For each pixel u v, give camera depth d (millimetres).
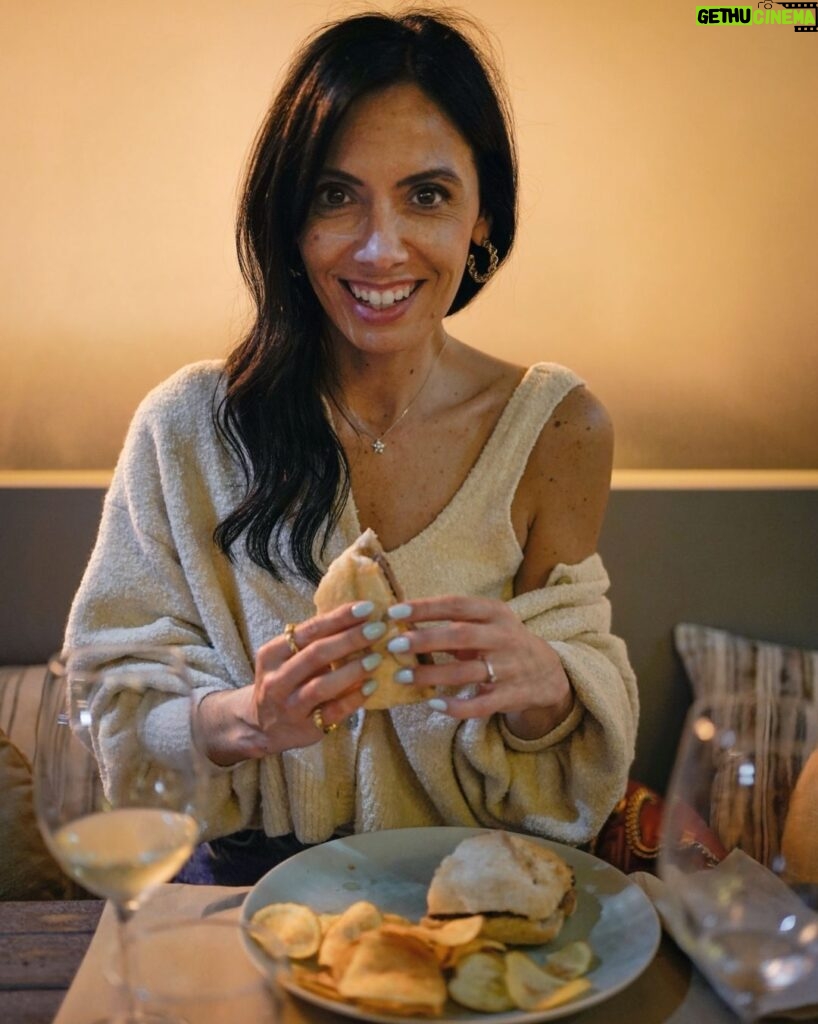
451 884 895
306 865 996
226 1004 796
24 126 2082
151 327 2176
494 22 2094
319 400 1254
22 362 2168
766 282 2193
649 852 1576
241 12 2070
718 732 875
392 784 1270
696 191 2158
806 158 2143
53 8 2041
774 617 1972
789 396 2238
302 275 1231
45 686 830
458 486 1303
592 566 1352
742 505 1948
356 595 1046
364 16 1146
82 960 870
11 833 1360
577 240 2180
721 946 744
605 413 1340
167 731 948
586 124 2133
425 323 1207
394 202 1139
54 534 1896
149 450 1309
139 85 2084
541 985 808
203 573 1283
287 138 1141
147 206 2127
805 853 914
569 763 1235
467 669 1066
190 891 986
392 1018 774
